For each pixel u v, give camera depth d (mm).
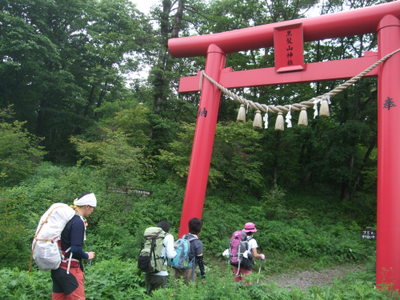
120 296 4547
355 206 18234
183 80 8938
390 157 6316
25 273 4832
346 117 19750
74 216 3330
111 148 9945
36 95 22281
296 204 18141
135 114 15133
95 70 22719
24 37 18828
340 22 7270
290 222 13555
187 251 4738
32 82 21484
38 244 3080
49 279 4746
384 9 6969
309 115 19891
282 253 10750
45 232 3119
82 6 23125
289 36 7629
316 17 7512
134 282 5047
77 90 22812
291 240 11289
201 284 4148
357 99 18859
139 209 10039
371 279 7125
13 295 4242
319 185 21750
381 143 6520
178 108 17281
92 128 19297
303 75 7539
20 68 19438
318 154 21312
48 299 4289
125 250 7340
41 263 3102
